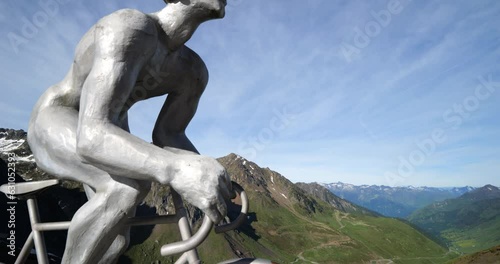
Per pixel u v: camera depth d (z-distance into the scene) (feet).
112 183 7.04
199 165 6.00
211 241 311.88
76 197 245.04
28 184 8.65
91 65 7.70
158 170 6.02
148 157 6.07
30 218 8.81
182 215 7.22
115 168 6.22
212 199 5.87
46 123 7.80
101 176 7.18
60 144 7.52
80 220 6.91
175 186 6.06
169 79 8.52
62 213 223.92
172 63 8.23
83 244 6.95
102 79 6.45
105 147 6.17
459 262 132.36
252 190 505.25
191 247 6.12
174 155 6.25
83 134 6.24
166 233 277.44
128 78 6.73
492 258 125.80
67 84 8.36
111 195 6.98
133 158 6.10
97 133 6.21
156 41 7.29
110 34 6.63
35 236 8.63
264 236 379.35
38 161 8.03
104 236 6.97
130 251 249.96
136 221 7.39
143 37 6.86
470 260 127.13
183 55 8.54
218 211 5.98
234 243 327.06
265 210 453.99
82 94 6.72
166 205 282.36
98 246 6.98
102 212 6.95
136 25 6.77
